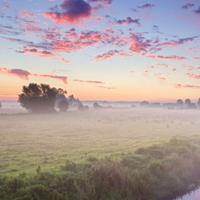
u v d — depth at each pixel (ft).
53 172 49.65
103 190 46.80
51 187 42.98
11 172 59.31
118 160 59.67
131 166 58.44
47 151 94.17
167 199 52.13
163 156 69.51
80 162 59.31
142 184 51.21
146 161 63.57
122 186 49.11
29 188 40.88
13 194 39.42
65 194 42.50
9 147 104.94
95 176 48.65
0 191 39.70
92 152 90.53
